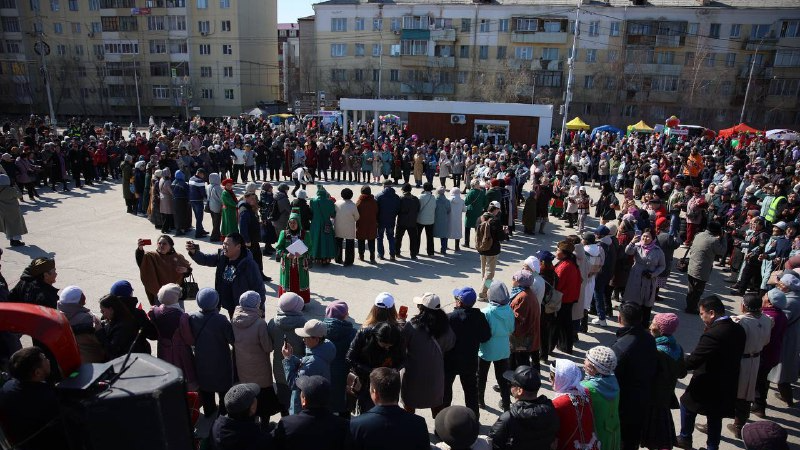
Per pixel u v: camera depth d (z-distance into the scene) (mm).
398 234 11117
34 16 59844
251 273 6355
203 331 4777
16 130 25000
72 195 16406
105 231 12367
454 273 10406
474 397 5141
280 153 19719
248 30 59906
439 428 3107
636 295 7711
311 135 24219
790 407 5984
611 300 9109
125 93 59875
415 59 55000
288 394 4980
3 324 3197
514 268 10891
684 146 26156
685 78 51219
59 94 60281
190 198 11977
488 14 53188
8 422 3305
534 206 13516
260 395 4875
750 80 45094
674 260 12023
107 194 16812
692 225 11711
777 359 5578
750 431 2754
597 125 52531
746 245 9758
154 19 58344
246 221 8844
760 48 49719
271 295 8742
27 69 60844
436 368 4633
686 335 7832
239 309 4805
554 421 3447
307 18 58031
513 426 3414
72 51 60562
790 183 15742
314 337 4336
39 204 14930
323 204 10078
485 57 54281
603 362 3846
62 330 3275
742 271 9680
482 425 5316
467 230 12289
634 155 22141
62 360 3258
